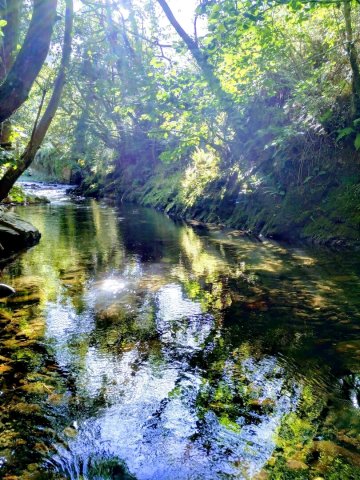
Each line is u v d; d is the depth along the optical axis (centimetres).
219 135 1309
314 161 952
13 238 958
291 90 1090
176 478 233
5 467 241
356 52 834
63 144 2847
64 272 712
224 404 301
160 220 1409
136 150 2273
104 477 234
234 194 1233
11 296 570
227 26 718
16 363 367
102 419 287
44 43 351
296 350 385
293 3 568
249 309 501
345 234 824
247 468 238
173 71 1078
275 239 963
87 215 1559
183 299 550
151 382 334
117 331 442
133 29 1582
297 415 285
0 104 344
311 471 232
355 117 853
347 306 493
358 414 284
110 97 1920
